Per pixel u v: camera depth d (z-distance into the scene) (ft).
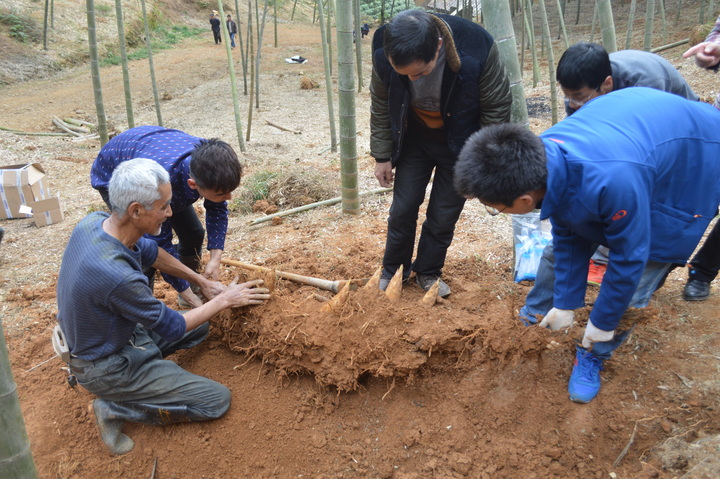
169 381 9.17
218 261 11.19
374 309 10.00
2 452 5.73
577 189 6.64
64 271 8.32
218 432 9.64
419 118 10.33
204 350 11.15
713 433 8.06
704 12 47.47
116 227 8.30
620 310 7.41
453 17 9.39
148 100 44.55
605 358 9.00
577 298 8.54
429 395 9.75
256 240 16.49
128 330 8.73
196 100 44.14
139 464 9.38
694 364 9.35
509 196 6.50
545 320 8.98
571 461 8.36
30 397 10.53
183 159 9.63
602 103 7.25
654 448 8.08
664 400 8.80
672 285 11.85
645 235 6.81
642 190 6.61
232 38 67.21
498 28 10.69
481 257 14.33
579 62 8.65
